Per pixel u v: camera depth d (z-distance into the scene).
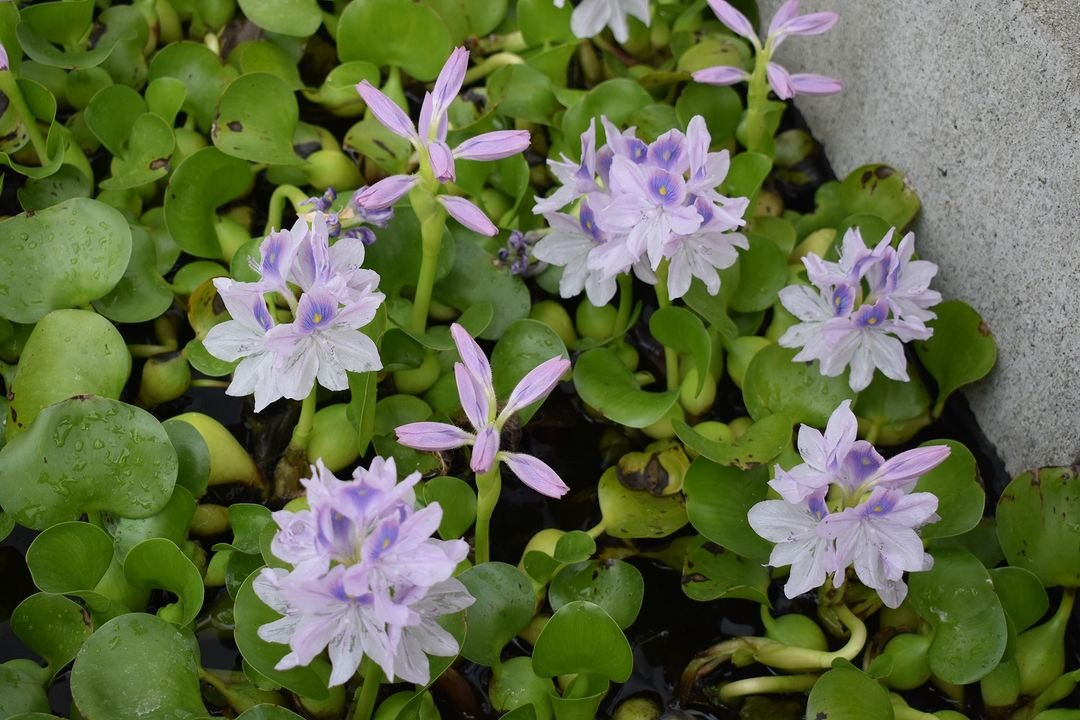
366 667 1.03
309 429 1.14
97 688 1.02
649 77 1.30
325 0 1.39
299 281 1.05
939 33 1.19
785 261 1.20
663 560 1.15
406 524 0.95
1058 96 1.11
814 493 1.04
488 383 1.02
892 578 1.05
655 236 1.10
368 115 1.28
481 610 1.06
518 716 1.03
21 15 1.27
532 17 1.33
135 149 1.23
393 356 1.16
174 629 1.04
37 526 1.08
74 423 1.09
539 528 1.17
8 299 1.15
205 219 1.21
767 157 1.23
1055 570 1.10
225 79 1.29
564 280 1.17
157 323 1.22
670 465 1.15
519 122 1.32
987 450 1.21
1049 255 1.13
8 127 1.25
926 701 1.10
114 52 1.30
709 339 1.13
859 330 1.13
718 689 1.10
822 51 1.33
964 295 1.22
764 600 1.09
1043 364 1.15
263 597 0.99
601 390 1.15
